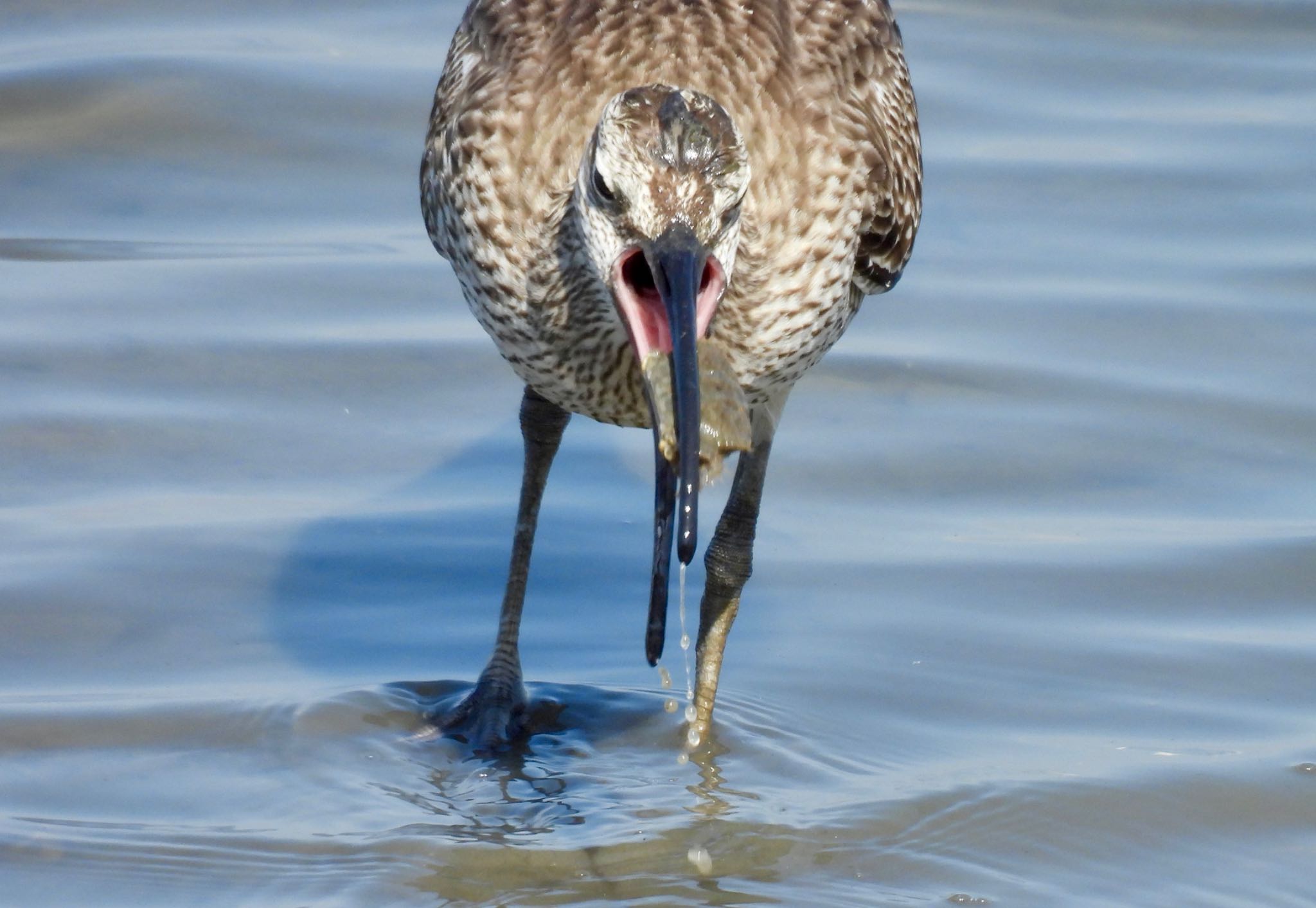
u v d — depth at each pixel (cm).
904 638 1102
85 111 1703
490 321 1018
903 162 1091
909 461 1304
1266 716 1022
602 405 1003
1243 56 1919
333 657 1080
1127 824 924
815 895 869
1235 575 1162
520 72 1002
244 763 970
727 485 1288
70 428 1291
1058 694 1046
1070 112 1805
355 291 1491
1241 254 1567
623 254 853
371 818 926
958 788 954
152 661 1061
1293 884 880
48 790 936
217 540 1183
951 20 1966
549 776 972
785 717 1026
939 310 1489
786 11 1049
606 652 1105
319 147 1684
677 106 849
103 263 1512
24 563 1137
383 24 1897
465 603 1148
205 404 1338
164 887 864
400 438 1326
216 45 1825
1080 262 1556
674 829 920
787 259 984
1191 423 1344
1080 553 1189
